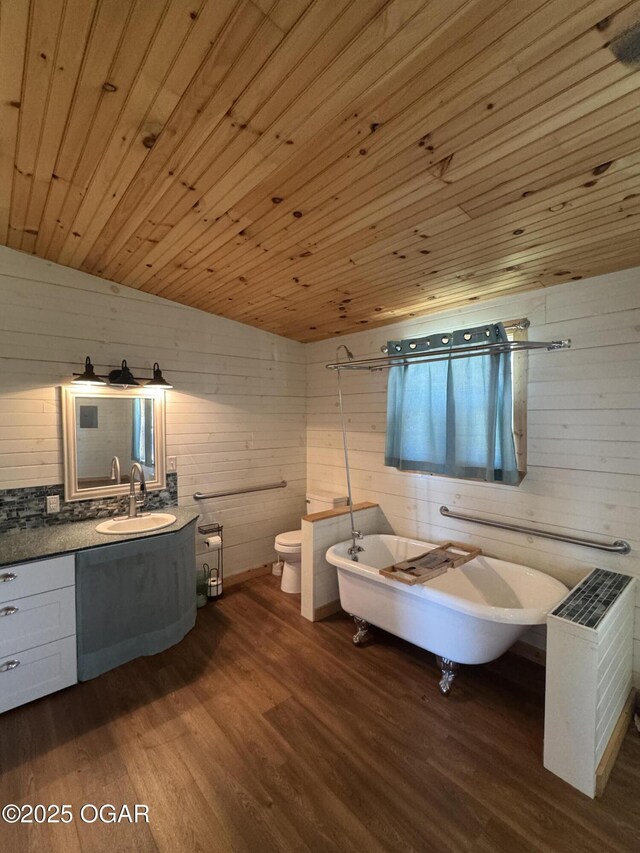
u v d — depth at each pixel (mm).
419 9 957
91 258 2514
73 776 1697
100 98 1268
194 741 1883
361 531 3326
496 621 1977
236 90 1210
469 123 1267
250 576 3770
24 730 1943
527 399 2475
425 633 2291
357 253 2180
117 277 2791
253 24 1015
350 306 2986
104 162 1585
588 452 2242
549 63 1055
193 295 3025
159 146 1472
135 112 1315
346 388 3760
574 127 1233
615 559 2162
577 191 1517
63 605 2213
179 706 2113
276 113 1286
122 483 2936
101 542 2348
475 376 2561
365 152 1431
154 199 1816
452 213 1727
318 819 1520
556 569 2396
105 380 2830
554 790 1636
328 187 1639
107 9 998
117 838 1449
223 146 1450
